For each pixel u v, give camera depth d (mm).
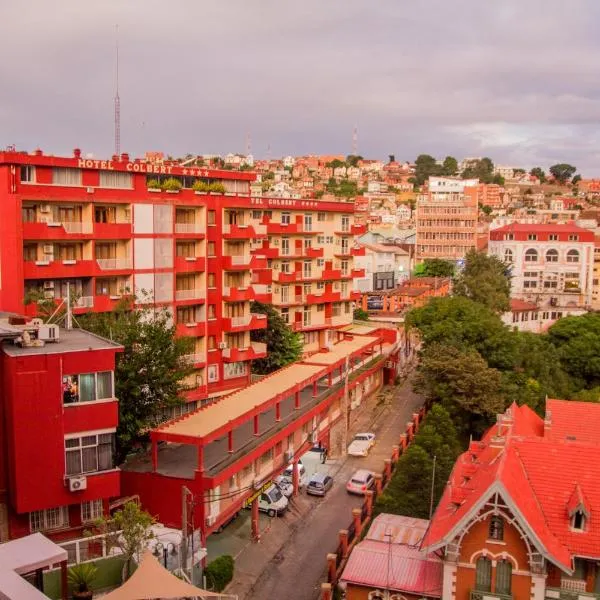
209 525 42531
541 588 32938
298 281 85250
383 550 38000
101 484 36594
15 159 52250
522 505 33281
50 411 35125
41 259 54125
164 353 47031
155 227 60656
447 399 64812
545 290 137750
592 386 82250
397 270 140875
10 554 29703
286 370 62938
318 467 61062
